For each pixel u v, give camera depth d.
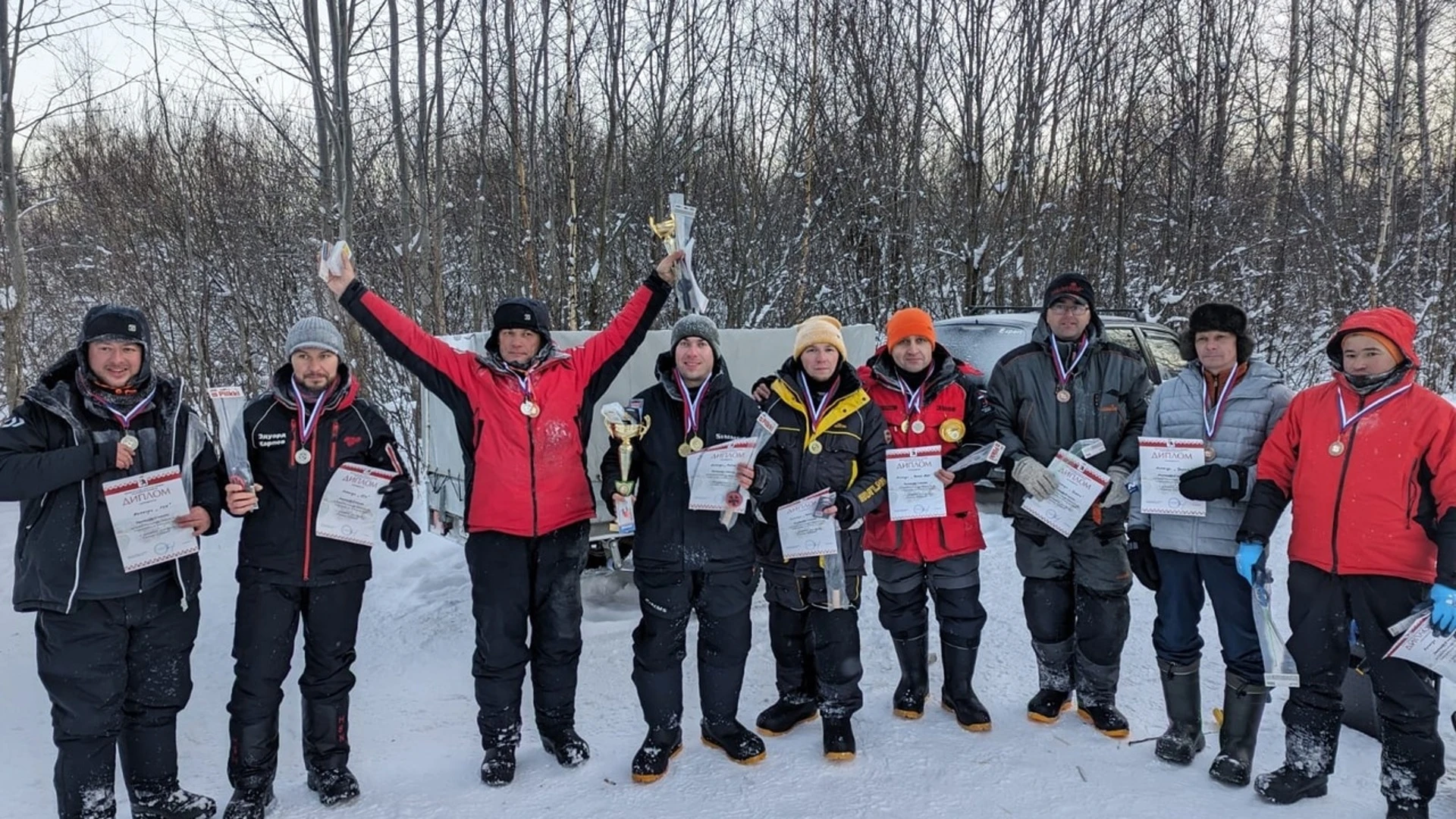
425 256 9.11
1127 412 3.59
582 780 3.30
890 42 11.81
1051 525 3.43
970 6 11.41
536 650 3.42
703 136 10.84
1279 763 3.32
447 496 5.38
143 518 2.76
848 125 12.12
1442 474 2.71
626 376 5.16
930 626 4.99
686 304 3.58
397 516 3.31
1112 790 3.14
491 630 3.28
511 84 8.52
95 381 2.78
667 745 3.36
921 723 3.76
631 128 10.22
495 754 3.32
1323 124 16.56
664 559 3.31
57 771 2.79
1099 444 3.42
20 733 3.79
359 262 10.10
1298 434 3.07
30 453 2.67
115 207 12.31
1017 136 11.62
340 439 3.17
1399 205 15.38
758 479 3.28
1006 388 3.70
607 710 3.99
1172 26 12.81
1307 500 2.99
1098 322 3.64
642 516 3.39
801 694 3.75
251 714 3.04
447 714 3.96
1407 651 2.69
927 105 11.96
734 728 3.48
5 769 3.46
